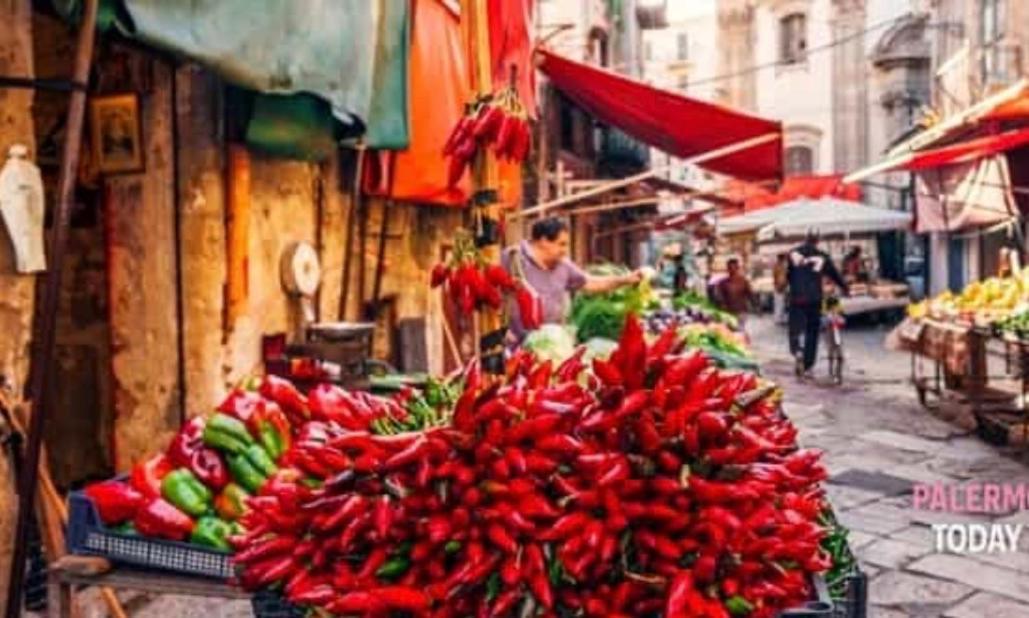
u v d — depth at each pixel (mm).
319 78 4398
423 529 1886
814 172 35406
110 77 4902
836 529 2572
